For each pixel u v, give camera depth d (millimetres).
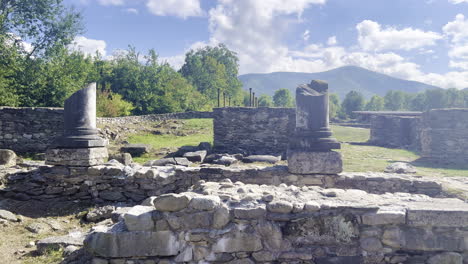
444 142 12852
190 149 13492
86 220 5812
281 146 14594
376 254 3486
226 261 3439
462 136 12695
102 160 7258
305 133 6629
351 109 78062
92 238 3365
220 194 3832
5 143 13180
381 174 6746
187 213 3434
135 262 3369
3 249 4414
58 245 4324
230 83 57812
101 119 18812
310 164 6512
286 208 3537
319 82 6898
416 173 8969
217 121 14820
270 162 11773
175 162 10703
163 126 21094
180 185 6973
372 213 3527
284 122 14547
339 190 4480
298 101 6707
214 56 59219
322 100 6602
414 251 3477
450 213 3406
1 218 5461
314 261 3479
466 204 3750
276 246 3504
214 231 3438
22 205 6316
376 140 19859
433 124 13031
